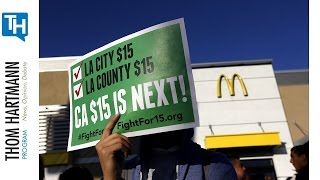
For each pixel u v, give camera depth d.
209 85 10.06
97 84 1.75
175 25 1.59
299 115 10.19
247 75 10.20
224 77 10.15
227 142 9.05
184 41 1.56
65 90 10.02
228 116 9.77
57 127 9.45
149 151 1.56
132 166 1.72
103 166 1.38
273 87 10.09
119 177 1.38
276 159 9.34
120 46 1.71
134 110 1.59
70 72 1.88
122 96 1.64
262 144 9.05
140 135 1.55
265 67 10.31
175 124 1.50
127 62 1.67
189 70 1.53
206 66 10.23
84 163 9.19
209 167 1.42
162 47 1.60
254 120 9.73
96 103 1.73
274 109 9.85
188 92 1.51
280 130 9.66
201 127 9.62
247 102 9.91
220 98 9.93
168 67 1.57
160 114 1.54
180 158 1.46
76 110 1.81
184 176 1.41
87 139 1.72
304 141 9.41
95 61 1.78
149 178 1.50
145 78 1.60
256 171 9.24
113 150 1.39
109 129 1.57
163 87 1.56
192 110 1.49
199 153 1.47
